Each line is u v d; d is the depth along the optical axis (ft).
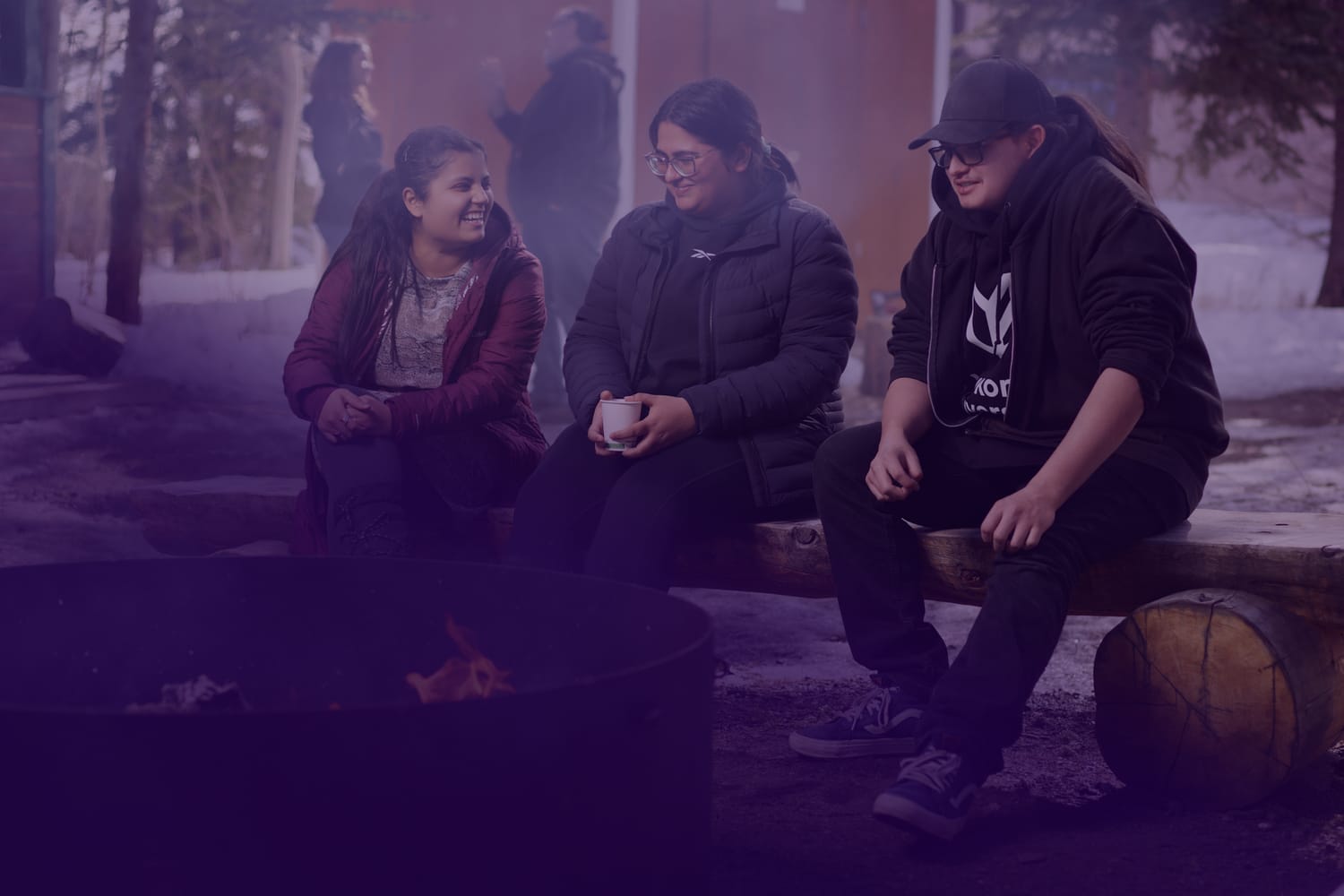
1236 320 45.85
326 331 11.71
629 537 9.99
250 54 43.45
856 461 9.61
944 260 9.82
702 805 6.56
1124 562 9.31
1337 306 50.49
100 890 5.29
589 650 7.30
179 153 60.08
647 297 11.07
